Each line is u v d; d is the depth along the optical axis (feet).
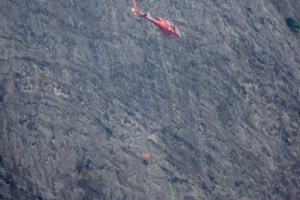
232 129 583.58
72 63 533.96
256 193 558.97
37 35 533.55
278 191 575.38
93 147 498.28
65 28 551.59
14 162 463.83
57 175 474.08
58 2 563.48
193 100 576.20
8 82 496.23
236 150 572.92
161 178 513.86
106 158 498.28
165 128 543.39
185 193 517.96
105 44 562.66
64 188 471.62
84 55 545.85
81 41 552.00
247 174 565.53
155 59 579.48
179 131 549.54
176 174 522.88
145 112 542.16
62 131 492.54
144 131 530.68
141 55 574.56
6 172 457.27
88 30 562.66
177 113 559.38
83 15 569.23
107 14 581.12
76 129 499.51
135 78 558.56
